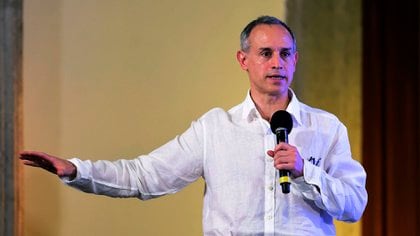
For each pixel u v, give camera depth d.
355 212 4.83
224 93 7.89
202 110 7.90
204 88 7.91
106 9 7.96
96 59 7.92
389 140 8.59
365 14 8.62
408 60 8.59
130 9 7.97
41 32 7.90
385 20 8.60
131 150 7.85
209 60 7.95
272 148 4.90
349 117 8.67
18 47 7.76
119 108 7.89
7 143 7.62
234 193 4.88
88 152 7.84
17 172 7.62
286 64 4.92
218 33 7.96
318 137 4.96
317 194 4.65
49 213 7.79
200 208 7.86
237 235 4.81
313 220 4.80
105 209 7.82
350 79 8.66
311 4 8.48
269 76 4.89
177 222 7.84
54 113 7.86
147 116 7.89
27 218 7.78
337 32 8.61
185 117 7.89
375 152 8.59
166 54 7.95
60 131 7.84
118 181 5.08
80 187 4.99
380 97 8.60
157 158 5.16
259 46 4.91
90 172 4.97
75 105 7.88
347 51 8.64
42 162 4.95
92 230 7.80
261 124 5.00
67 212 7.80
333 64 8.60
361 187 4.89
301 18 8.39
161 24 7.97
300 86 8.46
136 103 7.90
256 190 4.85
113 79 7.91
